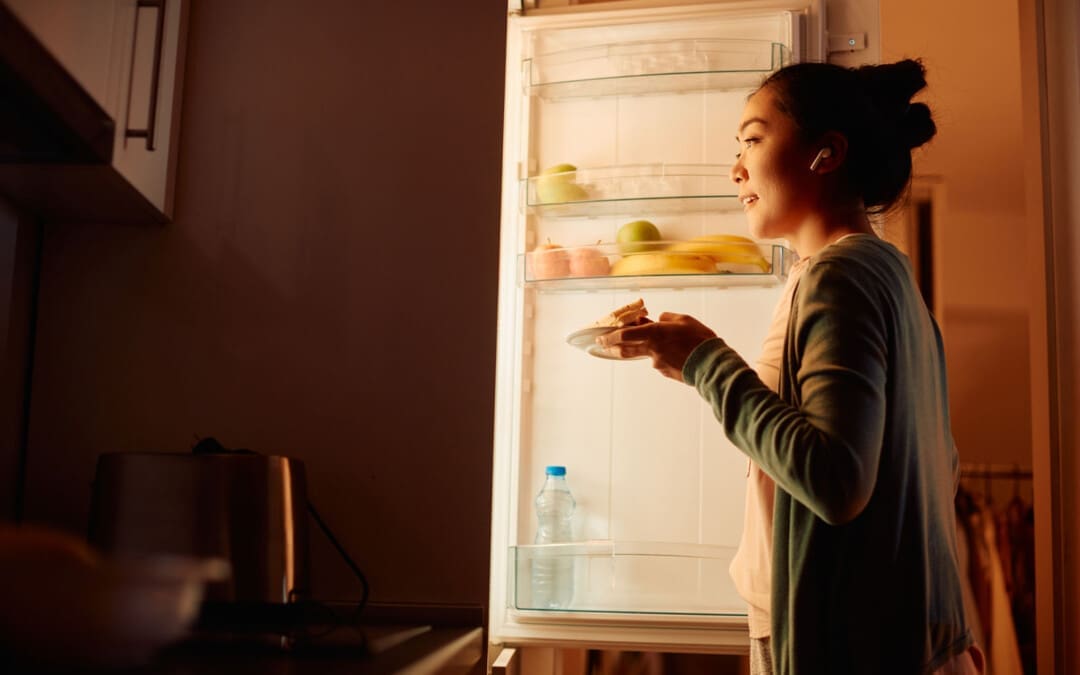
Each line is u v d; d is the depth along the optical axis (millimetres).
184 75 1240
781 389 1073
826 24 1550
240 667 743
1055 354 1727
